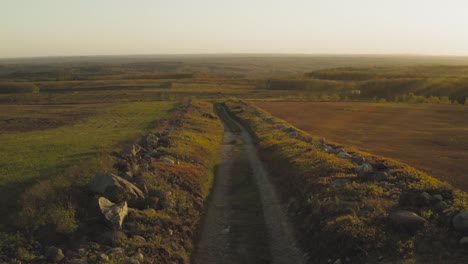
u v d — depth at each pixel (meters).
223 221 18.88
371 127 54.91
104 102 107.50
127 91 141.75
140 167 23.55
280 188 23.44
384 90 150.50
